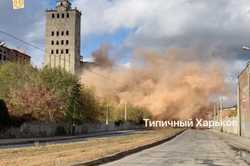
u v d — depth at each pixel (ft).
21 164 65.10
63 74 254.88
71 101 257.34
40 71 248.93
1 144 141.38
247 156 108.88
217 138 256.32
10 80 234.17
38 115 227.40
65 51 556.51
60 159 75.87
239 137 282.77
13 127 203.41
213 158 98.27
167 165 76.84
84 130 313.94
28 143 153.69
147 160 87.66
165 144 168.96
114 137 228.02
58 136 234.38
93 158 79.51
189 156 102.37
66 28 558.15
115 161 83.82
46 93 231.71
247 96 291.38
